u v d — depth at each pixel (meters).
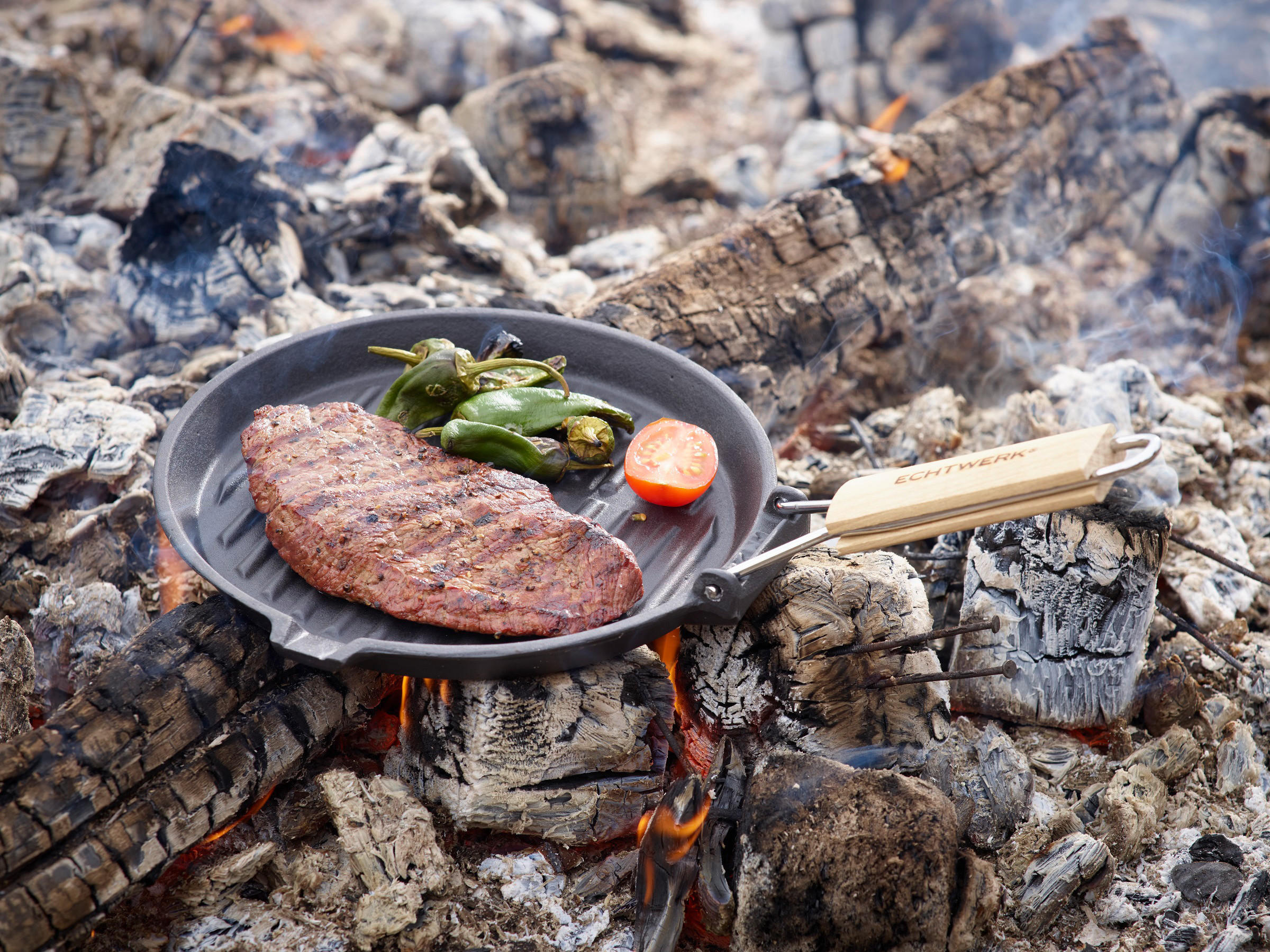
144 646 0.97
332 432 1.04
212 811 0.96
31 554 1.10
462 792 0.98
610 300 1.21
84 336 1.24
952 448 1.22
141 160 1.35
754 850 0.94
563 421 1.07
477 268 1.35
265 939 0.95
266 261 1.25
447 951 0.95
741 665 1.01
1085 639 1.04
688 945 0.98
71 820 0.93
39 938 0.91
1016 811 1.01
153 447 1.16
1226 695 1.08
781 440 1.27
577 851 1.00
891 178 1.30
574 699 0.98
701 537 1.03
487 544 0.99
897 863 0.93
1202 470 1.20
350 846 0.96
